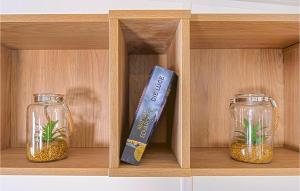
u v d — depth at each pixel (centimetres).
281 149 87
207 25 66
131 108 93
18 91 92
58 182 93
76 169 63
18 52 92
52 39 79
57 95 80
